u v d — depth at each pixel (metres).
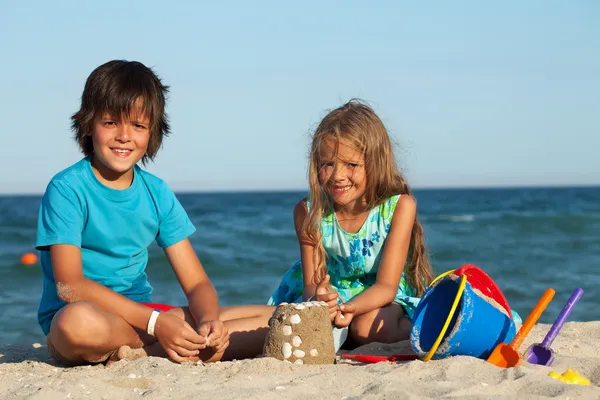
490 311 3.00
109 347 3.07
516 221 23.14
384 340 3.53
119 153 3.20
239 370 2.81
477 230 20.77
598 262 12.95
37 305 8.77
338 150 3.46
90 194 3.27
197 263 3.62
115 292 3.15
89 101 3.18
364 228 3.69
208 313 3.33
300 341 3.00
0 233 20.11
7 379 2.73
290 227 23.56
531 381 2.49
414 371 2.68
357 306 3.35
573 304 3.00
